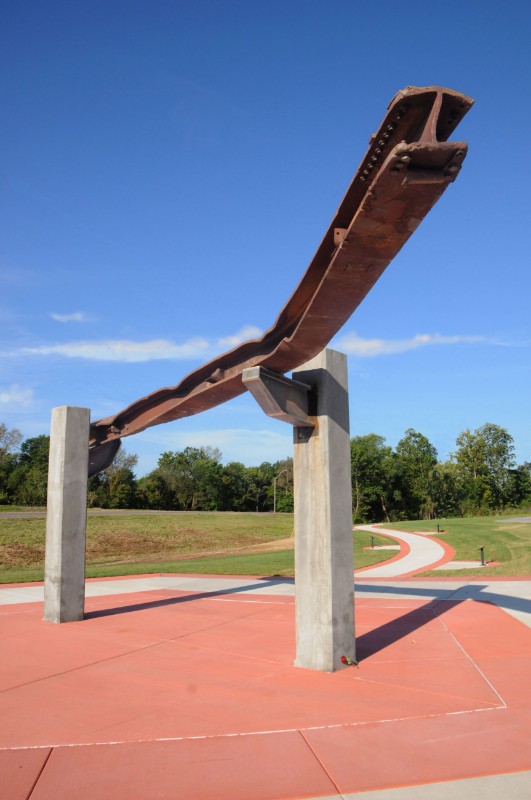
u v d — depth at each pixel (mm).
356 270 5031
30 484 70750
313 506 7270
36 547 31344
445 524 41219
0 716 5484
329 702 5793
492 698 5852
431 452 87750
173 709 5641
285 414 6836
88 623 10266
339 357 7691
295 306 6219
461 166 3963
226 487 100125
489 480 90188
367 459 83062
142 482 95500
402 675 6734
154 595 13719
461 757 4434
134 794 3896
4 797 3865
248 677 6738
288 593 13859
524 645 8148
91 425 11508
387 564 21547
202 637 8969
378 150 4348
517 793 3855
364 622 10008
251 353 7371
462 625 9625
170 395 9539
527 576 16125
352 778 4098
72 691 6277
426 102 3922
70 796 3877
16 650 8234
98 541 36781
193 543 41250
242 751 4594
